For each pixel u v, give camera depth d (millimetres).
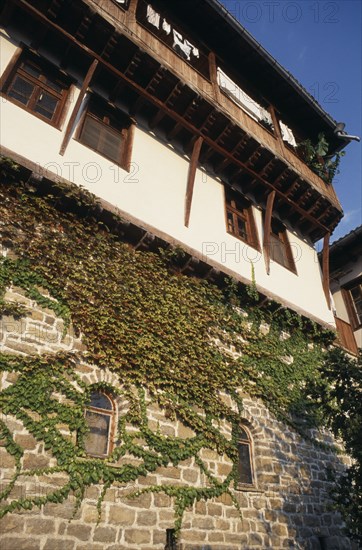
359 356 6973
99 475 5422
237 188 10828
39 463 5043
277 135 11320
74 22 8062
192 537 5879
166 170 9172
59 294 6312
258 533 6641
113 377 6266
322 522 7703
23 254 6270
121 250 7453
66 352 5914
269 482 7340
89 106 8656
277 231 11617
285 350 9391
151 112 9484
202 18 10609
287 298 10062
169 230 8344
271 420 8086
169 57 8969
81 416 5617
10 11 7699
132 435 5996
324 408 7055
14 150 6785
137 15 9688
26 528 4656
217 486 6551
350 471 6574
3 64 7500
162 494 5891
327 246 12078
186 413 6758
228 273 8773
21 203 6594
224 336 8320
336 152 13070
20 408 5195
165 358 6988
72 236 6941
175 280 8016
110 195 7734
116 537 5215
